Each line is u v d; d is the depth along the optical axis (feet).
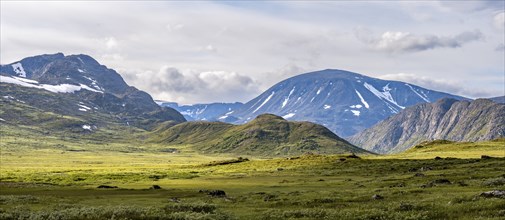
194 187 382.83
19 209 188.44
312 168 576.20
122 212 141.79
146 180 510.58
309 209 163.02
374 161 604.49
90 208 161.38
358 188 293.64
